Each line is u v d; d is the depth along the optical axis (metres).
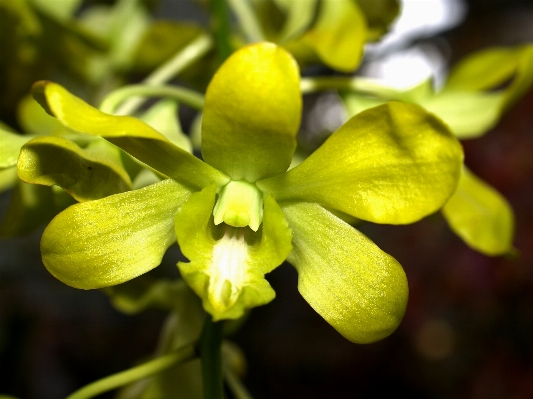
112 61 0.14
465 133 0.10
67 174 0.07
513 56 0.10
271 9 0.13
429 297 0.22
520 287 0.20
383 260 0.07
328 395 0.28
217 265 0.07
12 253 0.29
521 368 0.22
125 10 0.14
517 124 0.21
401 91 0.10
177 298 0.11
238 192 0.07
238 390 0.11
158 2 0.15
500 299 0.21
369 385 0.27
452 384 0.24
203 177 0.07
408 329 0.23
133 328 0.31
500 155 0.21
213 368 0.09
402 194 0.06
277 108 0.06
